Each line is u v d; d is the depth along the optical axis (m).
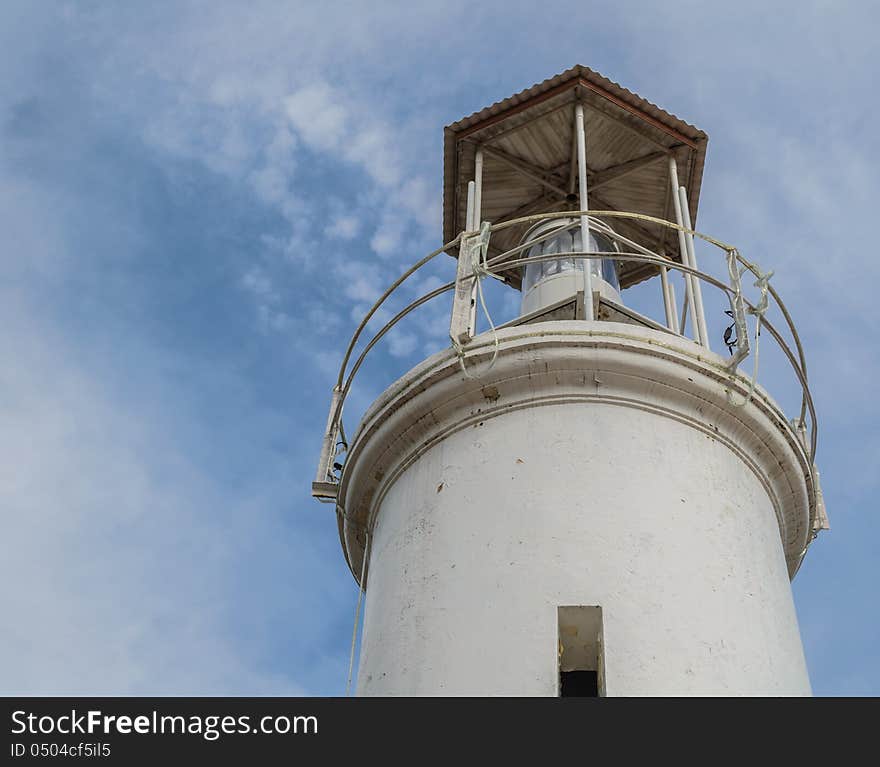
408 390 11.98
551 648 9.75
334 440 13.79
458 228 17.44
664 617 9.95
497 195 17.16
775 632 10.47
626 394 11.46
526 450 11.17
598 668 9.82
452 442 11.71
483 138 16.17
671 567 10.30
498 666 9.79
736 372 11.67
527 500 10.78
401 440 12.12
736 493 11.32
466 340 11.80
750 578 10.66
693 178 16.50
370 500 12.70
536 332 11.59
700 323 13.30
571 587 10.09
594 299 13.10
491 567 10.45
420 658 10.19
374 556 11.95
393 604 10.87
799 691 10.30
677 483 10.96
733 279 12.23
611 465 10.93
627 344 11.43
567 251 14.59
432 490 11.46
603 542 10.37
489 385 11.64
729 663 9.88
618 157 16.47
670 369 11.46
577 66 15.36
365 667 10.85
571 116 15.77
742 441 11.79
